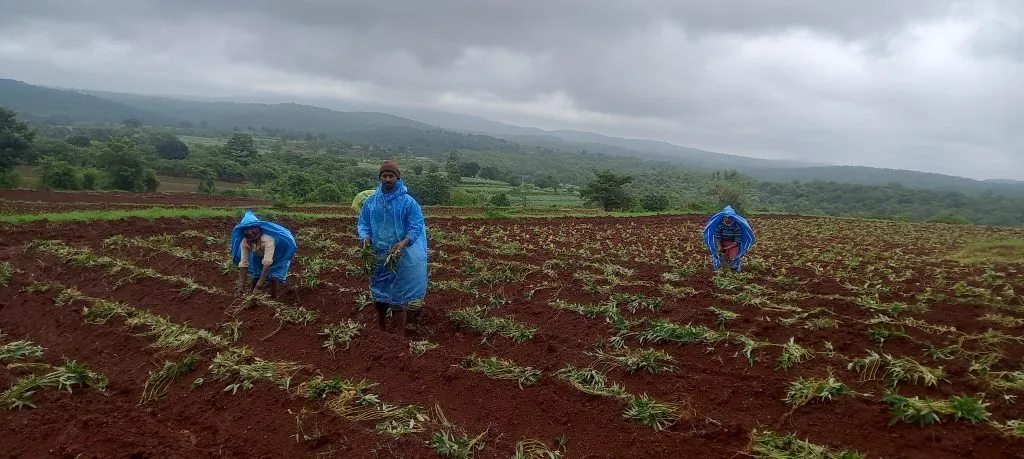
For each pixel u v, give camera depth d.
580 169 189.62
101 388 5.80
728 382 5.79
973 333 6.95
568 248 15.88
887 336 6.66
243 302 8.09
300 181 40.53
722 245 11.27
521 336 7.16
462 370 5.98
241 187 60.12
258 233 8.44
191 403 5.54
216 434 4.98
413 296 7.49
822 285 10.25
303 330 7.22
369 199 7.51
